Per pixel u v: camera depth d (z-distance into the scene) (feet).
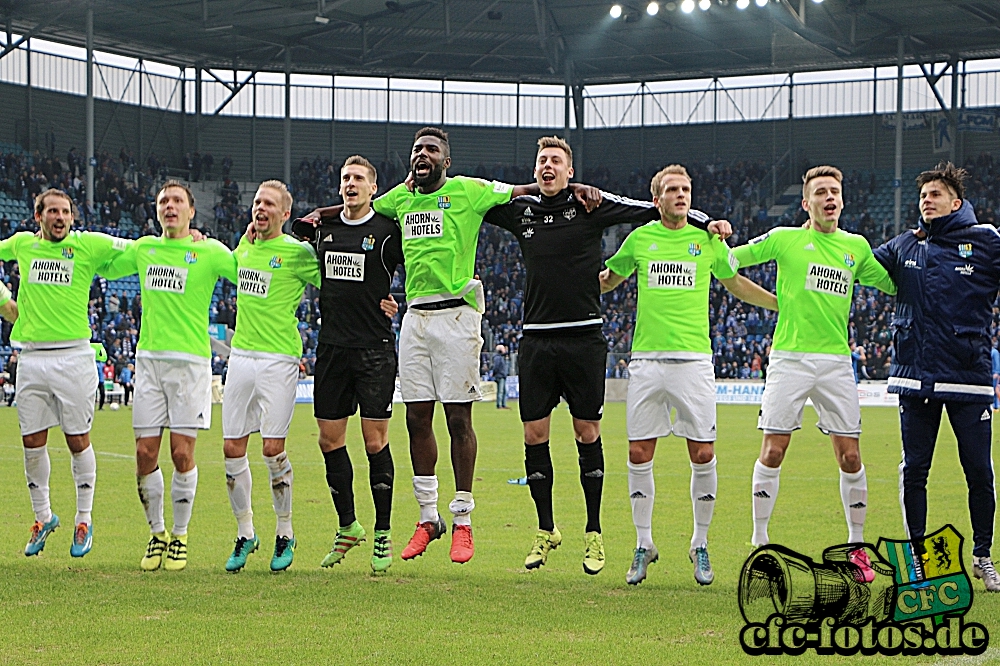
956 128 136.98
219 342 110.52
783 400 23.85
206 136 147.13
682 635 18.65
